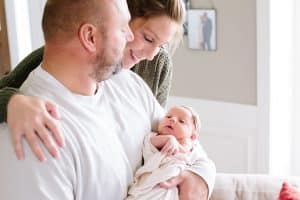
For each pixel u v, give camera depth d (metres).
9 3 2.96
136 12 1.36
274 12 2.28
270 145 2.45
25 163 1.05
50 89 1.16
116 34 1.15
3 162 1.07
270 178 1.70
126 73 1.45
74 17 1.10
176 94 2.64
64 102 1.16
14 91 1.14
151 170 1.33
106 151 1.19
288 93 2.48
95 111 1.23
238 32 2.37
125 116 1.34
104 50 1.15
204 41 2.46
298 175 2.62
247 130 2.49
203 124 2.60
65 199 1.08
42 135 1.05
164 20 1.38
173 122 1.45
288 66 2.43
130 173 1.29
